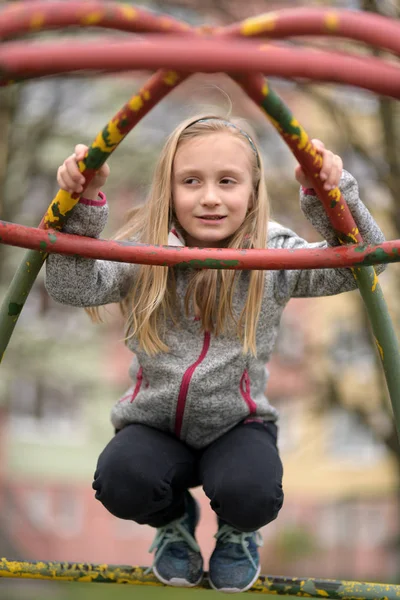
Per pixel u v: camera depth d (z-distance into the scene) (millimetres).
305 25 1409
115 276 2148
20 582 9852
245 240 2197
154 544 2227
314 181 1776
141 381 2246
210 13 6633
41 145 7426
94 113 7473
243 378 2201
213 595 8586
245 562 2158
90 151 1700
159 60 1332
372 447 13969
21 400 13953
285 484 14023
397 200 6324
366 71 1376
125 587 9055
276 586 2180
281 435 11016
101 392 8641
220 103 5645
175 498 2189
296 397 8641
